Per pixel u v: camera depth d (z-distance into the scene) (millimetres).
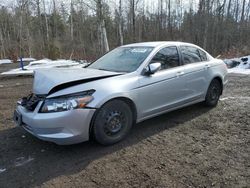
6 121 5273
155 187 3023
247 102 6281
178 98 4891
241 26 33250
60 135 3527
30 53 28328
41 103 3658
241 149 3871
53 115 3508
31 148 4031
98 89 3781
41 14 38562
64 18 37656
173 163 3527
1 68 17859
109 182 3143
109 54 5262
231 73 11977
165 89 4586
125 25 33406
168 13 41000
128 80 4121
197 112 5555
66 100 3549
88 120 3682
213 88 5781
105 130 3922
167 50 4859
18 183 3162
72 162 3607
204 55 5688
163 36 39812
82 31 34125
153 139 4277
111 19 25578
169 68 4770
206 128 4707
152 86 4367
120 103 4008
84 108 3621
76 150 3926
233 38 32062
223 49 28906
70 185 3105
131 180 3172
